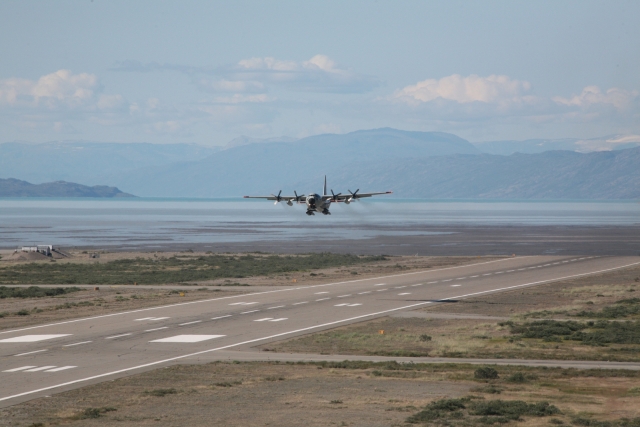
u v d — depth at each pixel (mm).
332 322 117688
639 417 60938
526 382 75000
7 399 66625
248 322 117000
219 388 71250
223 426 57781
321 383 73812
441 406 63625
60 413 61781
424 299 148375
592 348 96688
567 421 59531
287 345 96750
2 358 86875
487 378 76812
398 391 70438
